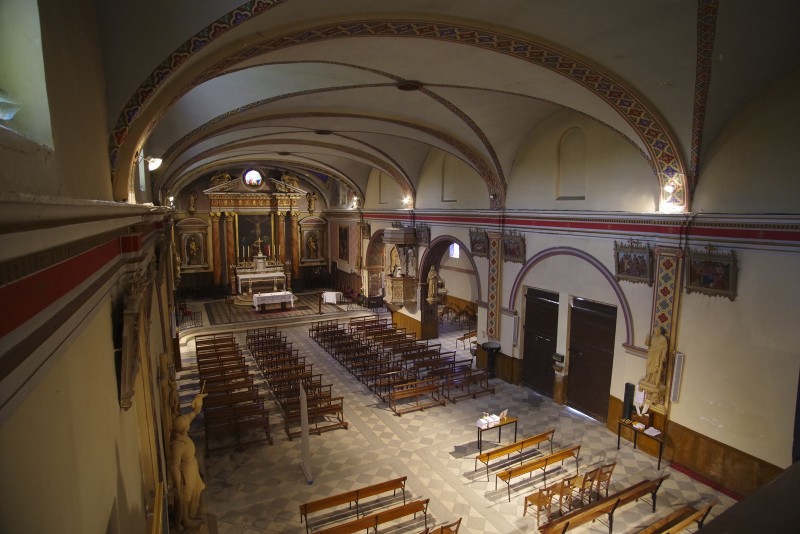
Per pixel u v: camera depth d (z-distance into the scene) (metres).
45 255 2.03
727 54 8.07
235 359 15.94
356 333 20.22
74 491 2.50
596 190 12.54
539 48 8.50
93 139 4.17
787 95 8.65
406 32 7.74
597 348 13.04
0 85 2.34
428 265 20.56
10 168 1.70
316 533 7.60
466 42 8.30
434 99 12.42
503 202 15.66
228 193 28.20
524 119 13.78
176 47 5.53
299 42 7.27
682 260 10.52
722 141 9.71
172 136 10.50
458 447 11.68
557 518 8.95
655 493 9.19
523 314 15.49
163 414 9.13
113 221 3.63
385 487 8.84
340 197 29.69
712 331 10.06
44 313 1.99
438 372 15.08
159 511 5.44
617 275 11.98
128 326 4.37
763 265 9.11
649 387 11.10
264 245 29.98
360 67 9.74
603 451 11.44
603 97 9.83
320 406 12.62
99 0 4.96
